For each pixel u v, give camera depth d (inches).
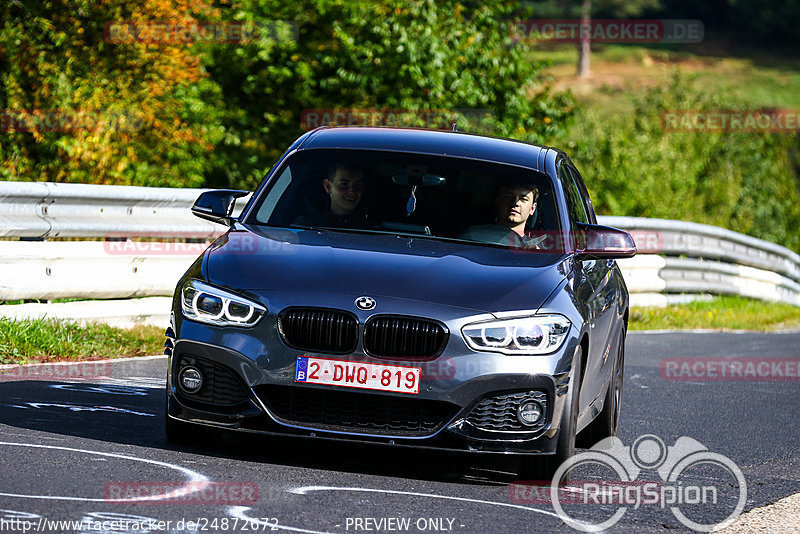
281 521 572.1
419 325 684.7
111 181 1905.8
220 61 2630.4
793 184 4968.0
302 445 773.3
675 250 2235.5
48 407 835.4
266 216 815.1
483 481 716.7
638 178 3895.2
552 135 2635.3
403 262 735.1
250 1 2605.8
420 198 821.2
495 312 696.4
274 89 2662.4
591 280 815.1
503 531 597.3
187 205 1368.1
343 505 616.4
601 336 812.6
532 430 692.1
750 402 1210.6
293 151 869.8
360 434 680.4
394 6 2559.1
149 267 1274.6
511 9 2642.7
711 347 1700.3
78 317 1182.9
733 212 4451.3
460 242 792.3
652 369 1419.8
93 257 1208.2
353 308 685.3
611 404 900.6
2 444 695.1
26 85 1897.1
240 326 694.5
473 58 2571.4
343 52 2571.4
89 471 644.1
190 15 2046.0
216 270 724.7
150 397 922.1
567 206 846.5
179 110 2151.8
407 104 2460.6
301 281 704.4
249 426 691.4
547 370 692.1
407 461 755.4
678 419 1067.3
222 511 580.4
